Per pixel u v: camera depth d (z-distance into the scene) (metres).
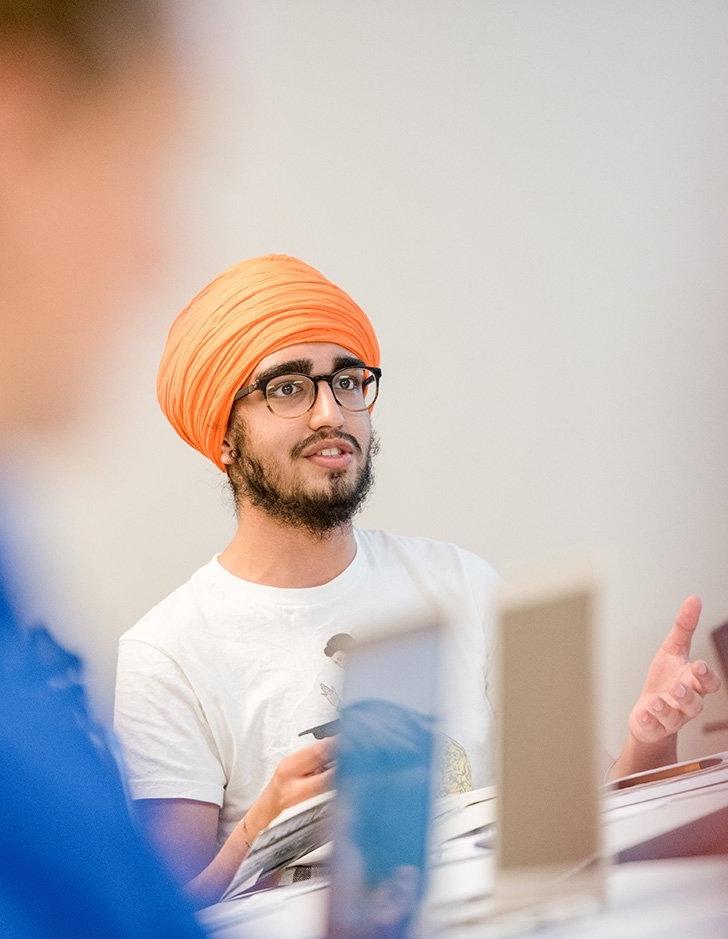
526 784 1.55
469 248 5.81
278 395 3.89
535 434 5.79
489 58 5.81
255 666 3.83
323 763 2.94
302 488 3.88
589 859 1.54
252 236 5.53
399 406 5.73
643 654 5.49
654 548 5.73
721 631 3.20
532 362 5.82
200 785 3.65
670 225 5.95
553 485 5.77
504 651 1.56
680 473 5.81
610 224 5.96
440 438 5.73
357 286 5.73
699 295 5.96
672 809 2.13
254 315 3.90
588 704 1.54
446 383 5.77
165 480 5.19
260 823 2.90
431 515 5.70
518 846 1.54
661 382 5.95
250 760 3.74
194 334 3.96
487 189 5.82
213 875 2.96
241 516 4.04
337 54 5.63
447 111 5.77
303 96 5.59
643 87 5.93
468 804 2.57
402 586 4.05
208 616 3.91
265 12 5.50
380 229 5.73
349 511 3.96
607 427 5.82
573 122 5.89
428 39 5.73
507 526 5.73
